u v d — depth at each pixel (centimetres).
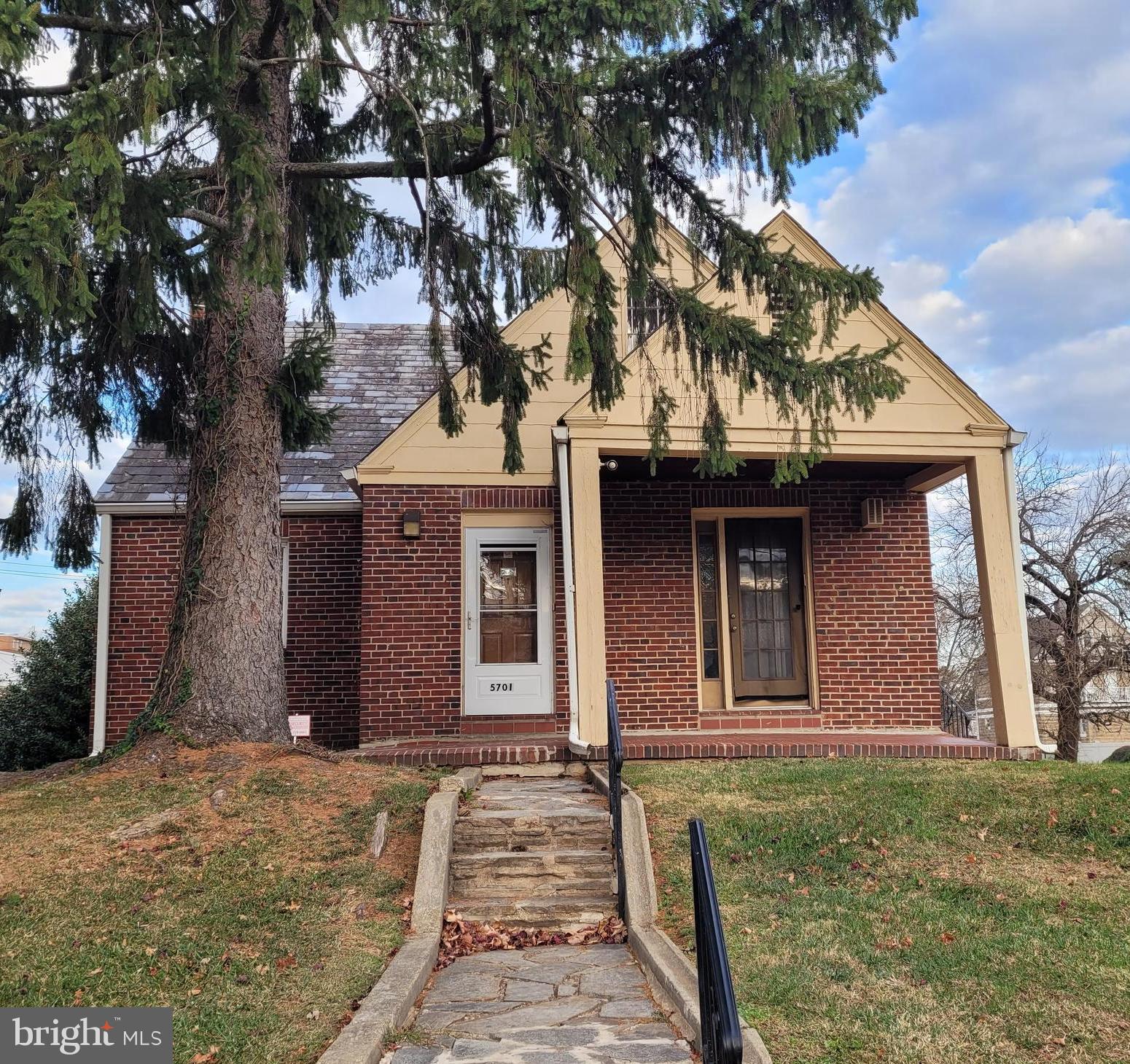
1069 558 1691
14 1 478
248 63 676
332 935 499
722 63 662
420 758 852
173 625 760
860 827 643
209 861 567
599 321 748
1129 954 454
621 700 1066
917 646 1102
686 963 453
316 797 666
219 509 766
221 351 789
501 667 1048
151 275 611
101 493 1122
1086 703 1884
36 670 1501
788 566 1143
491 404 898
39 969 441
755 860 599
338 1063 352
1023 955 455
